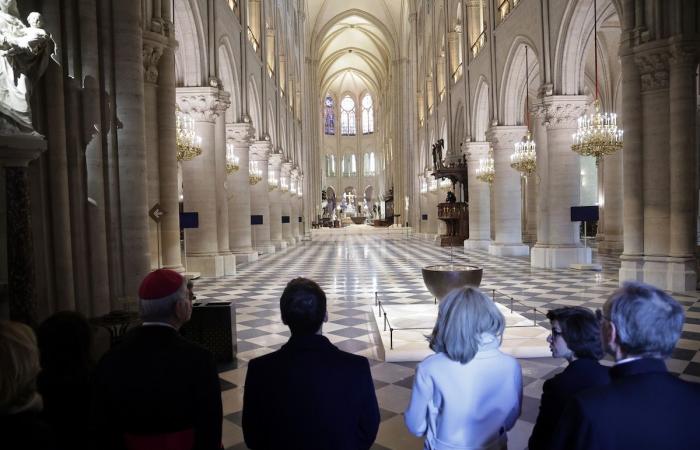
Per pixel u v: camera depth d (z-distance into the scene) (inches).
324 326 307.9
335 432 84.6
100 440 87.0
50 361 94.0
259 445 86.8
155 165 383.9
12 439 60.6
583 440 59.4
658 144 401.1
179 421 87.1
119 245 265.6
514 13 667.4
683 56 384.8
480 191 885.8
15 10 198.7
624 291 68.9
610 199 747.4
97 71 252.4
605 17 540.1
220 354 238.8
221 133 582.2
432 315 309.9
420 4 1467.8
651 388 60.8
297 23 1558.8
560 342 100.5
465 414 88.7
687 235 390.0
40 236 221.5
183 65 545.6
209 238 548.7
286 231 1145.4
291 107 1343.5
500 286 439.5
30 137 196.5
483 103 868.6
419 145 1542.8
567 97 554.3
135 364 87.8
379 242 1159.0
